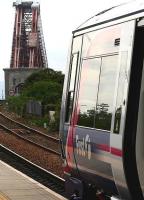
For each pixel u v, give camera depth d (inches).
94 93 314.3
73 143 342.3
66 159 363.3
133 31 270.4
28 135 1159.6
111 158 281.4
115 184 285.3
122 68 278.2
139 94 265.3
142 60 270.5
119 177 275.6
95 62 317.7
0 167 572.7
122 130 267.9
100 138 297.0
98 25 319.3
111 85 290.7
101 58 309.1
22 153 822.5
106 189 307.1
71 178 361.1
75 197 351.6
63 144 366.3
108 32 302.7
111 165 283.1
